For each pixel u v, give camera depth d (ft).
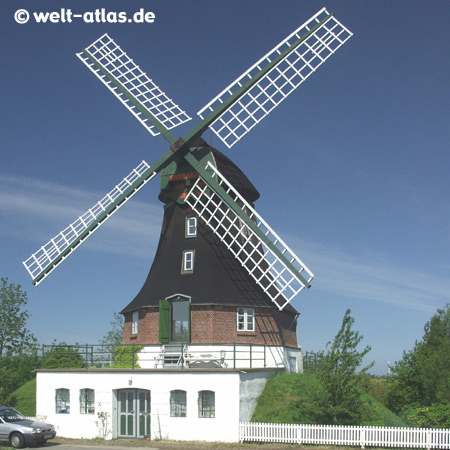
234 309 103.71
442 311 115.14
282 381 98.48
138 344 104.63
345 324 87.04
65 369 97.86
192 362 99.71
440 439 78.54
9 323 143.33
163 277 107.86
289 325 120.98
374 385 130.62
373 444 80.53
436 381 101.91
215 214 108.27
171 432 89.04
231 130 109.81
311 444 82.84
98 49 123.85
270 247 100.22
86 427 94.68
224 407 86.84
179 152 108.37
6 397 115.14
